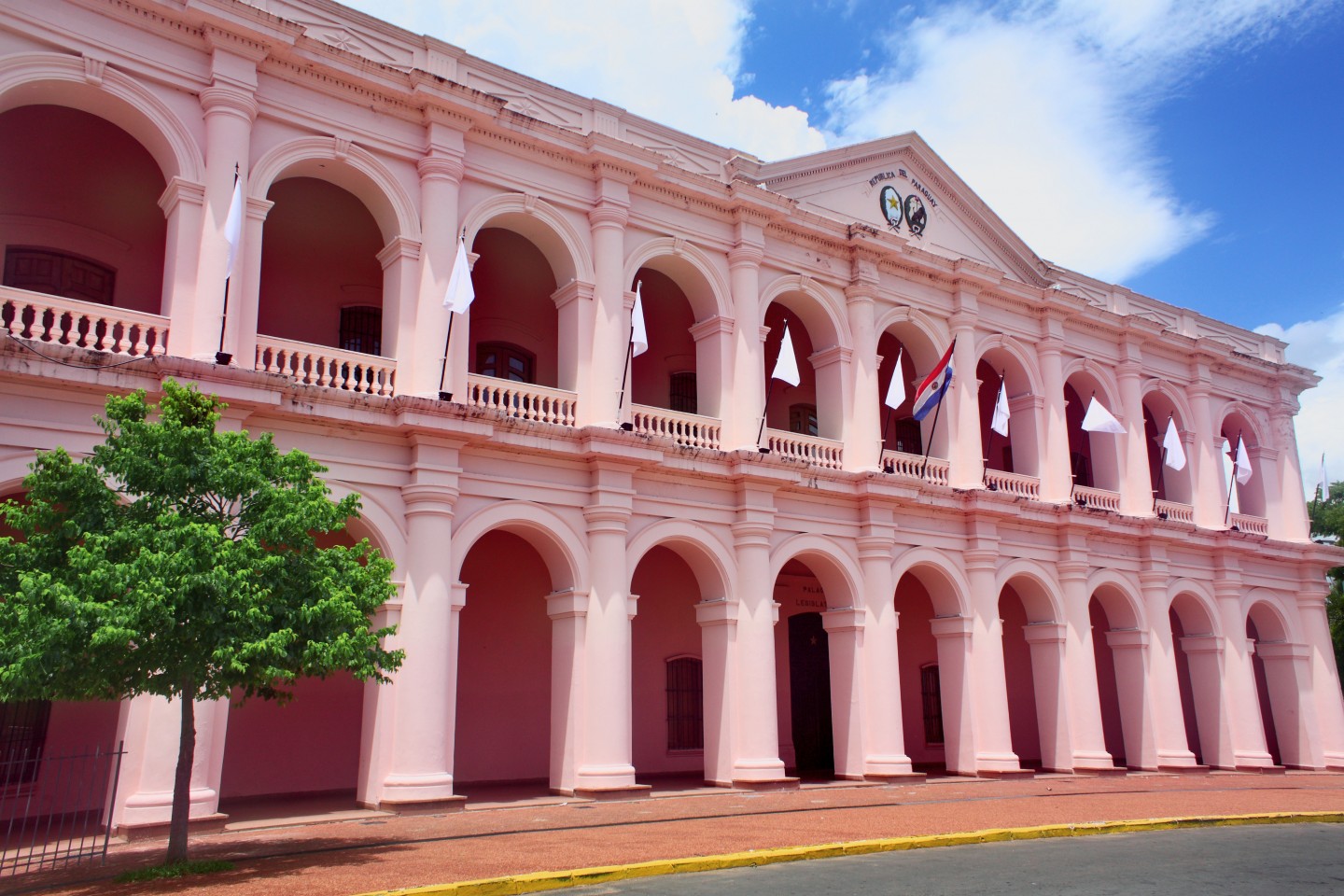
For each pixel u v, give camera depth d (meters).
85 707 14.73
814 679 23.47
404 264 15.75
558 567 16.91
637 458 17.03
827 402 20.91
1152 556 24.58
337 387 14.91
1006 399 23.44
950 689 21.11
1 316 12.47
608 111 18.56
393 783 14.12
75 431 12.66
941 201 23.75
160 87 14.12
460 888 8.83
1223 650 25.77
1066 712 22.17
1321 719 27.47
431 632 14.69
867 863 10.55
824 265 20.88
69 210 15.94
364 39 16.09
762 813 14.27
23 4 13.12
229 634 9.41
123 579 8.90
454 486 15.29
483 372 19.78
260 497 10.12
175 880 9.16
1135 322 25.78
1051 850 11.57
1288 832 13.77
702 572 18.66
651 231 18.70
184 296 13.75
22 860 10.55
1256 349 30.19
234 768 16.08
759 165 20.28
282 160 14.96
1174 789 19.14
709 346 19.33
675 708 21.23
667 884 9.39
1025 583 23.02
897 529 20.64
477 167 16.70
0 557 9.29
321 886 8.87
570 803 15.25
